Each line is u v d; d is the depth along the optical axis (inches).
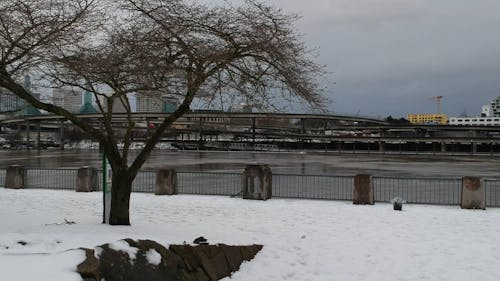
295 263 435.5
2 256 297.3
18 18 494.6
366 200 756.0
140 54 438.6
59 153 3627.0
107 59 453.7
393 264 438.6
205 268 381.7
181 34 441.1
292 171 1748.3
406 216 653.9
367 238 522.9
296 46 458.6
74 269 281.6
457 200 861.2
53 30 487.8
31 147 5103.3
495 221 624.1
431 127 5935.0
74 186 1055.0
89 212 675.4
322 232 546.3
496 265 438.9
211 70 452.8
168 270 351.6
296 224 589.6
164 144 5408.5
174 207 714.8
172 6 442.0
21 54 482.6
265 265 426.0
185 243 393.4
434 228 578.9
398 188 1064.2
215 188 1025.5
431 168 2010.3
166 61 442.6
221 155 3491.6
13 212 667.4
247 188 804.6
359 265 435.5
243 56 454.3
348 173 1641.2
